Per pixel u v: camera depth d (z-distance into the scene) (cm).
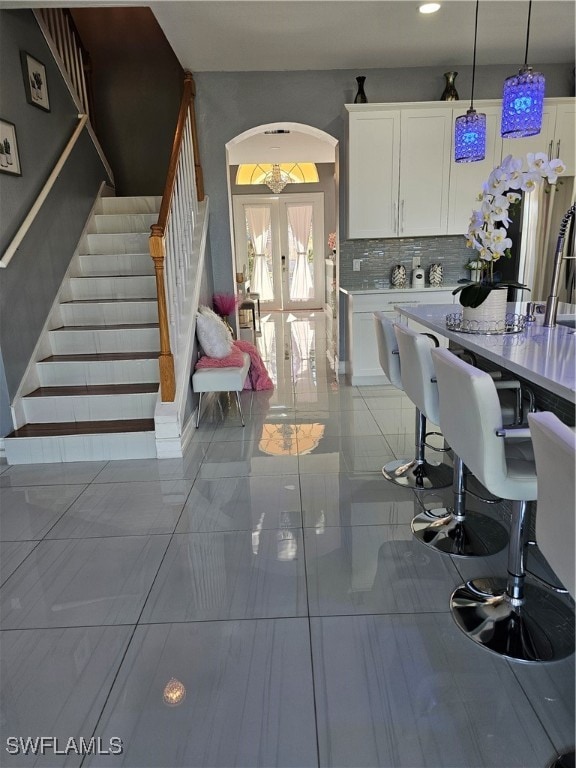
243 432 403
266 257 1155
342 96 510
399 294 515
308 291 1170
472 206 505
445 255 554
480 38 430
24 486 318
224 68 493
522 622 185
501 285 245
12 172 377
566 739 144
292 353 707
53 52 456
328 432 397
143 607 205
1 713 159
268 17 378
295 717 154
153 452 356
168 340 352
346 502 284
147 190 619
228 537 254
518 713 153
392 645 181
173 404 359
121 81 600
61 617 201
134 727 153
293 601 205
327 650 179
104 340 424
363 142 489
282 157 906
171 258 376
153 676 171
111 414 380
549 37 429
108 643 187
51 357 413
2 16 374
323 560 232
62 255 456
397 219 505
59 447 352
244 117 512
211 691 164
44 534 262
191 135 487
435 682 165
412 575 219
